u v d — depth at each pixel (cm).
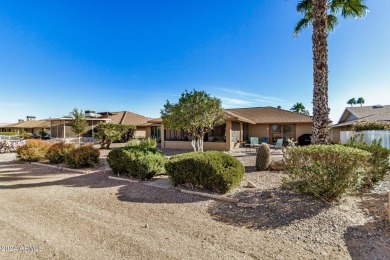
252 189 624
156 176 863
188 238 373
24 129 4728
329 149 502
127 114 3688
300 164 538
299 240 362
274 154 1609
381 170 628
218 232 396
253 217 457
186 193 626
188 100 1186
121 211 506
